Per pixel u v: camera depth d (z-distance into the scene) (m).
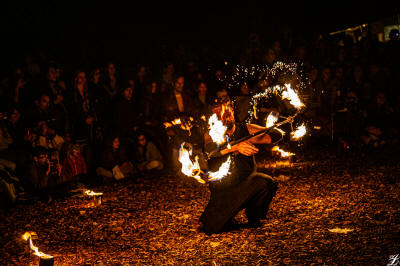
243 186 5.31
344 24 14.62
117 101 10.00
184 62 12.77
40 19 12.41
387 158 9.41
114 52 13.83
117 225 6.12
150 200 7.39
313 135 11.38
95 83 10.04
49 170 8.41
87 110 9.65
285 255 4.52
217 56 12.85
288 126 5.38
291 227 5.37
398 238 4.72
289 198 6.72
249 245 4.89
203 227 5.46
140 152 9.98
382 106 11.44
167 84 10.61
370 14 13.98
